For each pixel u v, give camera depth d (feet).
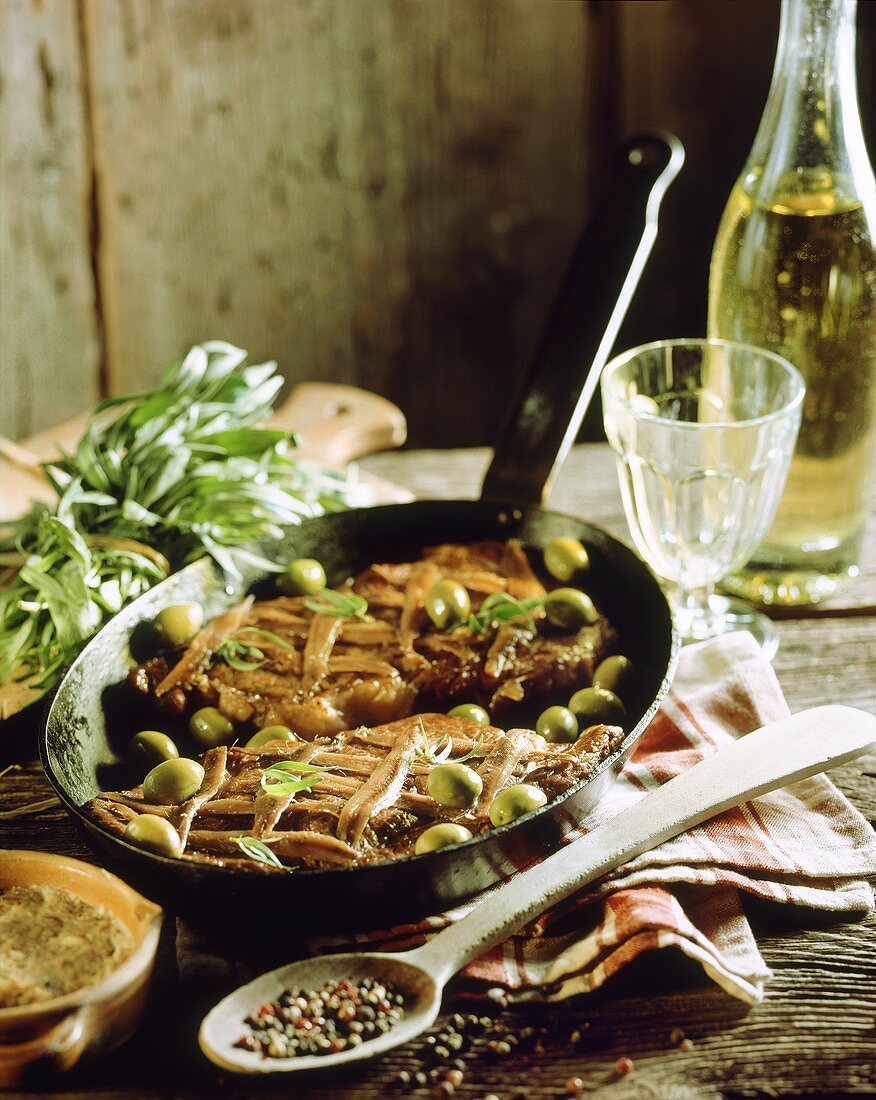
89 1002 2.64
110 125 5.16
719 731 3.23
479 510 3.51
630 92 5.28
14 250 5.33
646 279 5.57
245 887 2.73
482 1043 2.79
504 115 5.31
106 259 5.41
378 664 3.25
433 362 5.79
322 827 2.88
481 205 5.48
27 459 4.07
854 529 3.59
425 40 5.15
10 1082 2.69
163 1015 2.81
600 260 3.72
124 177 5.27
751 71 5.20
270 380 3.86
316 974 2.76
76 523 3.57
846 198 3.38
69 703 3.06
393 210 5.45
